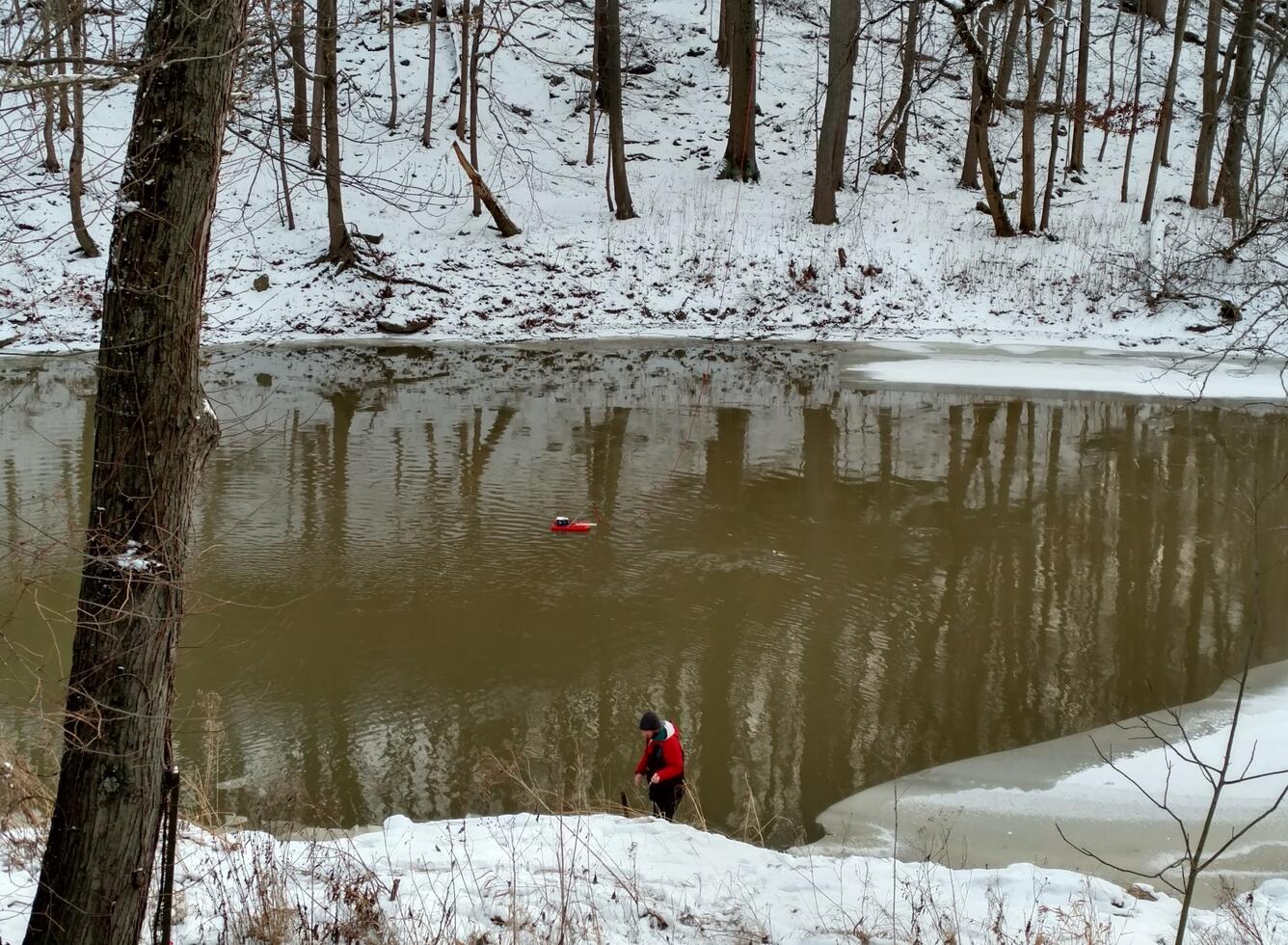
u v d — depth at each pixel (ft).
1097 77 125.29
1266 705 29.60
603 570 38.58
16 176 14.43
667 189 103.40
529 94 114.42
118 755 11.20
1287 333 80.02
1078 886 19.08
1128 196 104.17
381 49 115.03
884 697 29.86
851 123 115.75
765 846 23.04
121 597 11.01
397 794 24.59
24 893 14.96
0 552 35.83
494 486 47.83
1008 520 44.78
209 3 10.83
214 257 85.10
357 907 15.47
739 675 30.96
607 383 69.36
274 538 40.73
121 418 10.96
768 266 92.38
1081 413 63.31
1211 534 43.19
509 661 31.45
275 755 26.14
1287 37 50.49
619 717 28.40
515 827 20.11
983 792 25.38
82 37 14.28
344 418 58.90
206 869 16.61
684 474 50.29
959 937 16.46
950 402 65.46
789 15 131.64
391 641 32.45
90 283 76.28
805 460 53.01
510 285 88.84
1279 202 40.47
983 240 96.43
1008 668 31.71
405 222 93.56
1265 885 19.86
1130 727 28.27
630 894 17.01
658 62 124.88
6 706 26.35
